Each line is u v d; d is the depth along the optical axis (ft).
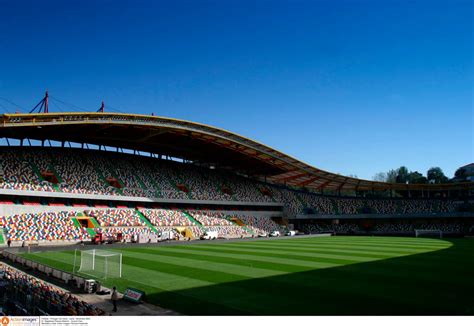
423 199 328.49
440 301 62.95
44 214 187.93
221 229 244.01
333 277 85.81
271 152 256.11
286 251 144.56
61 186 200.34
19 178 190.49
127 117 189.37
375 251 144.05
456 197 321.32
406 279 82.69
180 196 250.98
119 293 72.59
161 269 99.55
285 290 72.69
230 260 116.88
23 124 162.71
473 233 257.96
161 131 213.87
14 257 115.55
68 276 82.48
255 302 64.18
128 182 238.89
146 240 188.14
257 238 231.71
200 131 216.95
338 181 320.09
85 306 57.67
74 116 175.32
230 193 288.30
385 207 322.55
